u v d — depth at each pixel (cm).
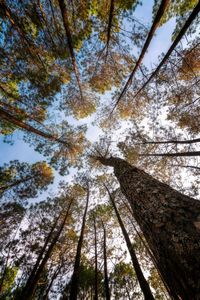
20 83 803
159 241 244
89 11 571
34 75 751
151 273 933
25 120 917
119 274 925
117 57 704
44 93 820
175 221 232
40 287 747
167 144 923
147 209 301
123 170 564
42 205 979
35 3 531
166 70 683
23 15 571
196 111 786
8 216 927
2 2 488
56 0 578
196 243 188
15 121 698
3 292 818
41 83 783
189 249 190
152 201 306
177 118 835
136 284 911
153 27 433
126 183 466
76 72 717
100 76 793
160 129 926
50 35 610
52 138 938
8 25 574
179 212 242
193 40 676
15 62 698
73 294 385
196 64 673
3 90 765
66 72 790
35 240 859
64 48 662
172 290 224
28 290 446
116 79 792
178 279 202
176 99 789
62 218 944
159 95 802
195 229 200
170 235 222
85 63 752
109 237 944
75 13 580
